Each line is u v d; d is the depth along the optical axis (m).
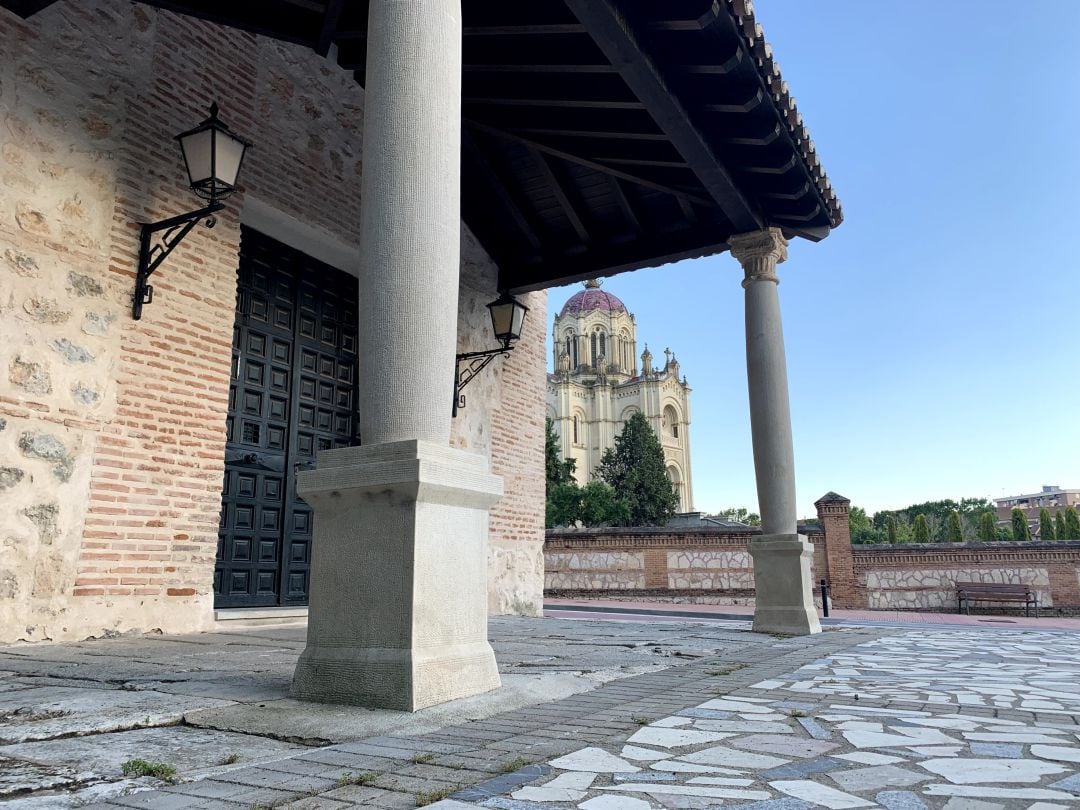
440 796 1.77
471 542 3.21
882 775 2.02
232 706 2.79
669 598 19.11
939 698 3.42
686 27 5.41
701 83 6.12
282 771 1.99
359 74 7.36
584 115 6.95
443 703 2.88
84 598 5.02
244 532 6.68
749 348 7.97
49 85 5.13
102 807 1.66
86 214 5.27
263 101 6.77
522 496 10.38
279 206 6.80
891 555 18.53
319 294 7.84
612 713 2.90
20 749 2.16
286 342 7.35
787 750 2.30
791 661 5.01
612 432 68.12
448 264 3.30
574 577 19.88
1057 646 6.61
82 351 5.16
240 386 6.79
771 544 7.57
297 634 5.75
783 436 7.77
